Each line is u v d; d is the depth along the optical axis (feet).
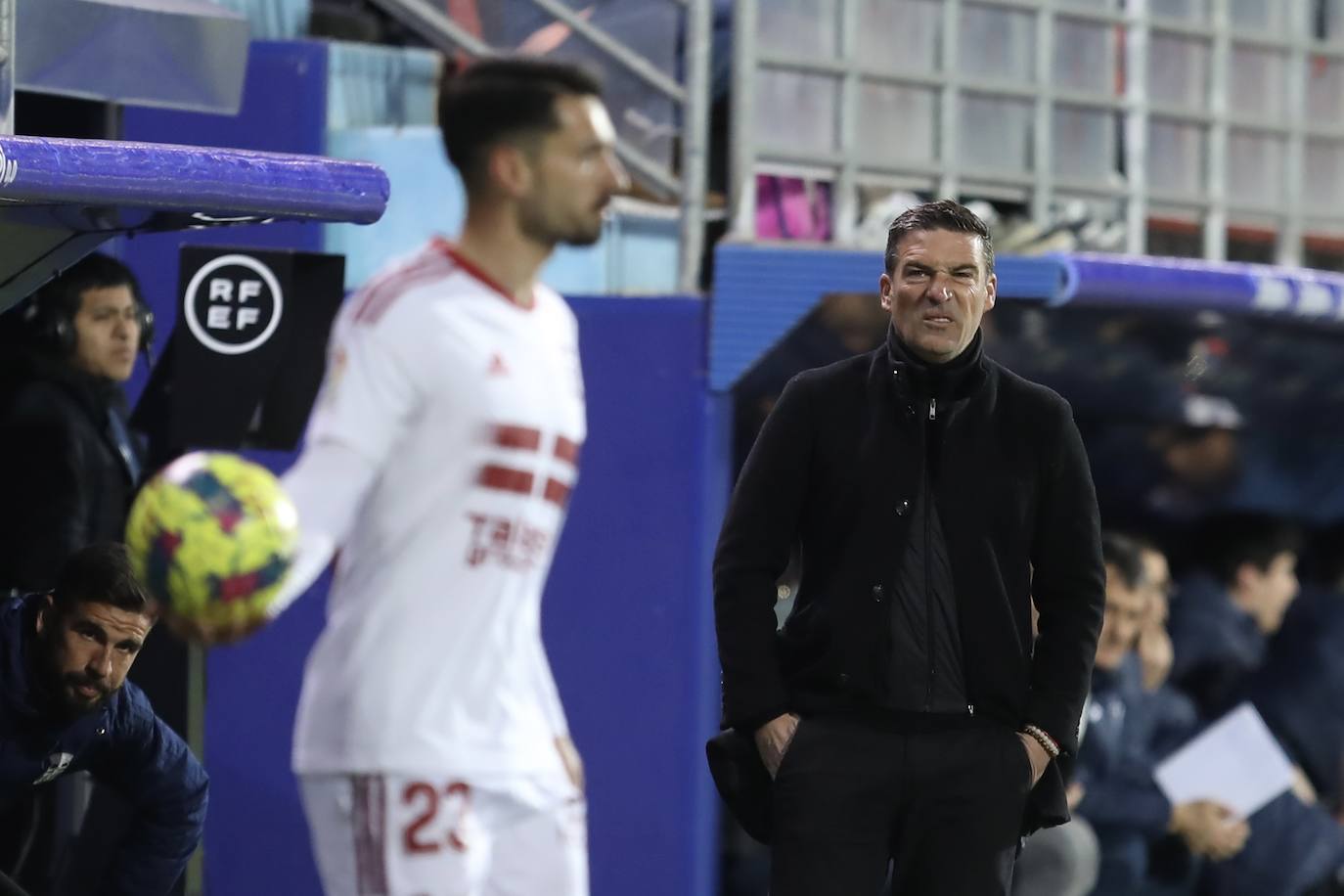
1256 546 97.40
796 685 54.03
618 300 84.07
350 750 41.65
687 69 84.17
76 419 69.10
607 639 84.33
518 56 43.47
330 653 42.29
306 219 58.54
